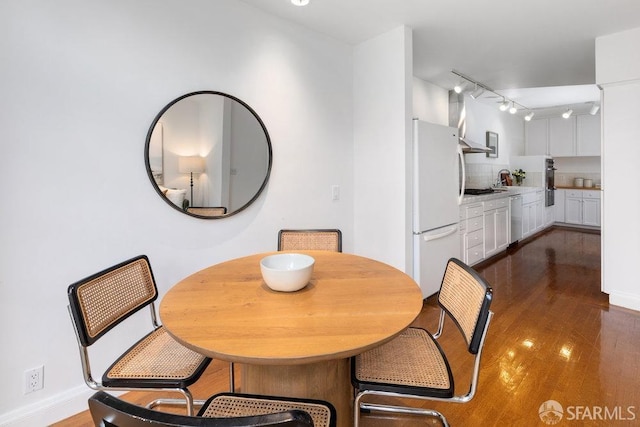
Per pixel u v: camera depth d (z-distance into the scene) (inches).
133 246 73.7
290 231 86.8
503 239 197.6
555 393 70.7
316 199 109.8
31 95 60.2
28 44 59.6
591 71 149.3
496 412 65.7
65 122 63.9
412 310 44.6
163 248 78.5
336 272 61.1
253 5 91.2
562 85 172.2
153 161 75.0
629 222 113.0
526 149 297.9
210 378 79.3
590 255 188.4
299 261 60.0
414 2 90.4
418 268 116.0
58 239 64.2
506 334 97.4
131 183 72.6
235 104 88.4
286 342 36.5
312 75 106.3
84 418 66.6
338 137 115.1
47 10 61.2
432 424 63.7
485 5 92.4
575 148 272.5
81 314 45.3
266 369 49.2
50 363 64.4
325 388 49.9
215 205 86.0
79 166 65.9
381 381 46.2
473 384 44.4
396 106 107.0
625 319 106.0
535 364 81.7
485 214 177.0
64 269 65.1
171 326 40.2
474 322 45.1
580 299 123.6
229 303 47.1
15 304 60.4
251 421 22.8
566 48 122.8
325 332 38.7
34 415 62.6
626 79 108.6
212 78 84.3
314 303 46.9
